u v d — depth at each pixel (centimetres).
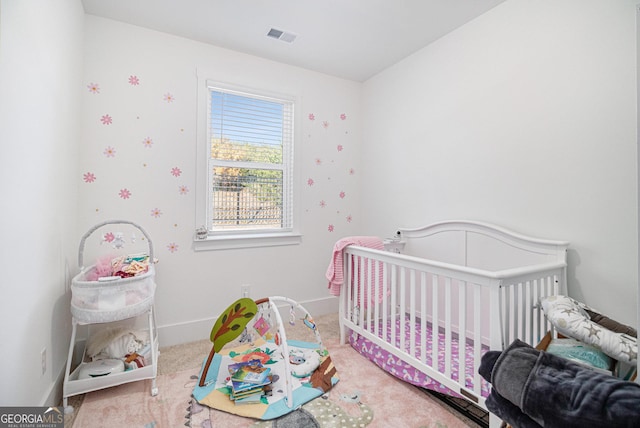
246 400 159
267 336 206
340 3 199
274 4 200
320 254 303
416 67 260
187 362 208
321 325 275
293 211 288
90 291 155
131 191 222
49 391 150
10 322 113
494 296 130
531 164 183
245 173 272
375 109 306
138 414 153
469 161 218
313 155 298
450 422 148
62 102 165
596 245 156
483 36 209
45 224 145
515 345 112
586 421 82
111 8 204
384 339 194
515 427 99
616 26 149
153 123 229
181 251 240
